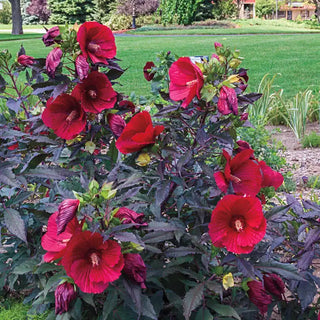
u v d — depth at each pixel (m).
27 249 2.60
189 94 2.04
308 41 26.77
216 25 40.25
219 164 2.12
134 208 2.12
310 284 2.41
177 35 33.44
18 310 2.65
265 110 8.45
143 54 22.58
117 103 2.64
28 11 57.72
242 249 1.95
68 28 2.39
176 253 2.19
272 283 2.31
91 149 2.52
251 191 2.11
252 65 18.38
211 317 2.18
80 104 2.42
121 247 1.94
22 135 2.50
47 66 2.35
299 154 7.03
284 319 2.62
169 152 2.12
